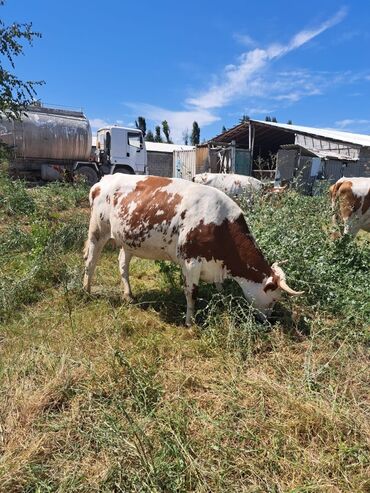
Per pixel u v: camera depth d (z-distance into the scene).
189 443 2.54
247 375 3.42
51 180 19.56
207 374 3.45
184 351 3.76
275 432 2.70
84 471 2.36
